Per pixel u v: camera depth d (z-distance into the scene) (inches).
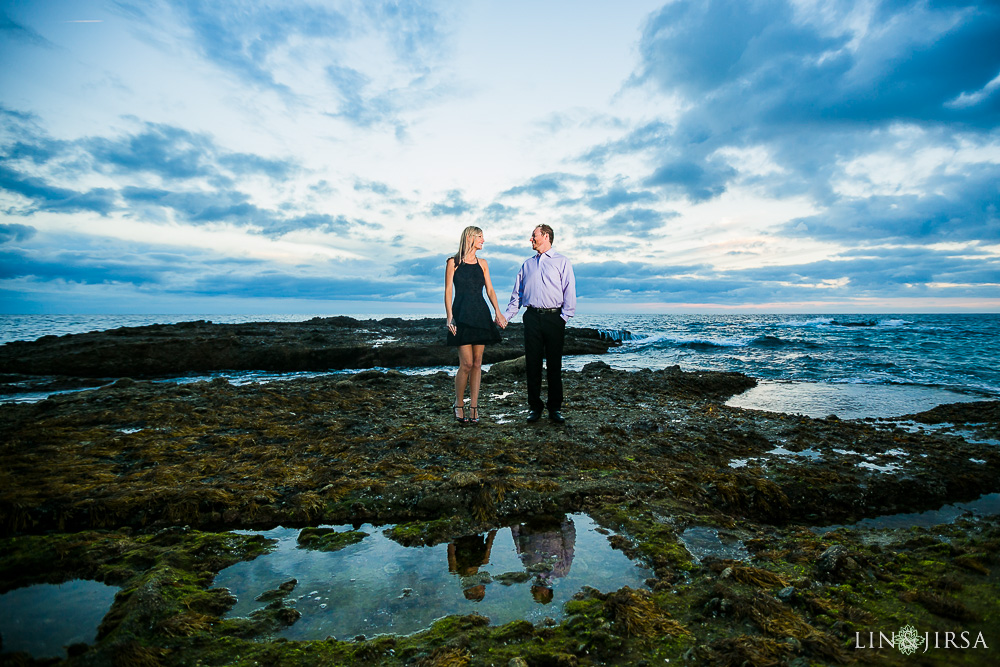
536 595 80.8
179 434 182.9
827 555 89.0
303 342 675.4
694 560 93.8
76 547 95.0
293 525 114.3
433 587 83.8
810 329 1391.5
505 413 236.5
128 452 160.7
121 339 617.6
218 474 140.5
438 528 109.3
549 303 203.3
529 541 103.5
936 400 326.3
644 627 69.7
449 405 253.4
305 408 235.6
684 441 189.5
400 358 609.0
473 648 65.3
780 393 355.3
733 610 74.1
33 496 117.6
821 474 149.3
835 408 298.0
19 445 164.1
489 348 697.6
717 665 61.9
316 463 152.3
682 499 127.3
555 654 63.8
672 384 356.5
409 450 166.9
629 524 110.0
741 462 166.1
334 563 93.4
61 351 537.0
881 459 170.9
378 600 79.5
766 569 88.7
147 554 93.3
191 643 66.5
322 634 69.8
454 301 203.8
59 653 63.6
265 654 64.5
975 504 138.9
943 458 171.0
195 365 550.9
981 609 74.5
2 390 381.4
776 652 63.8
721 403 290.5
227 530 111.7
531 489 127.0
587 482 135.6
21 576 86.2
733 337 1002.1
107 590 81.5
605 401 275.0
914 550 97.3
